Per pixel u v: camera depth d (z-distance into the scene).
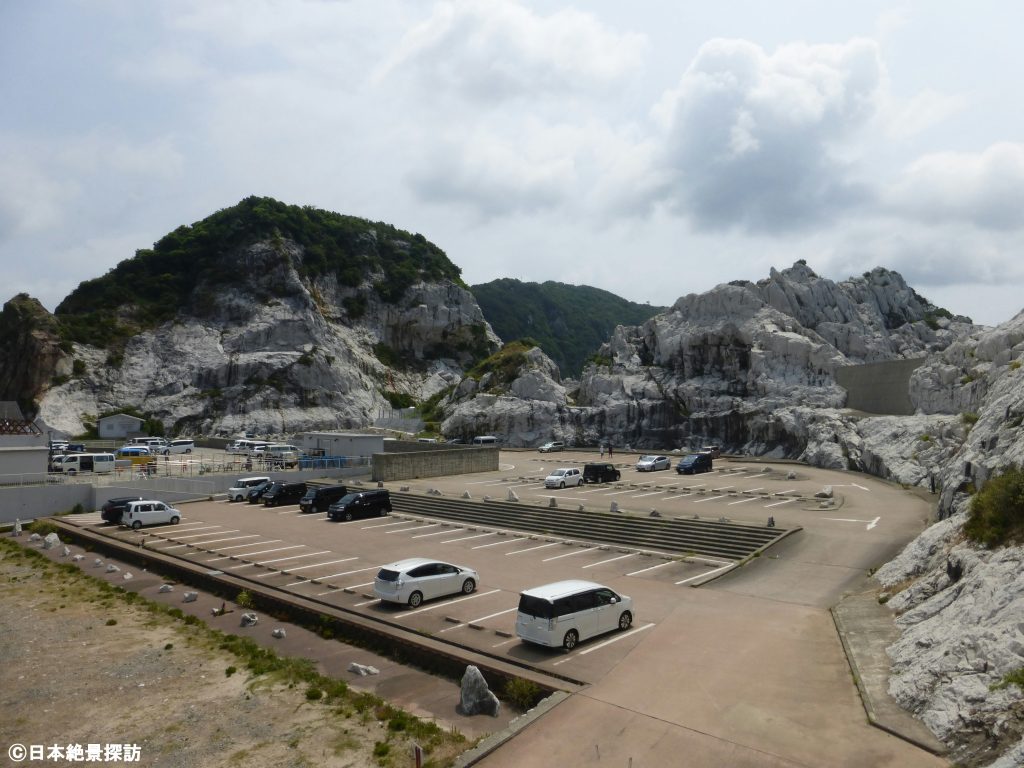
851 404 75.12
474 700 17.61
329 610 25.06
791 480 53.75
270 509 49.22
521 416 94.62
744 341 87.88
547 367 109.81
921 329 96.50
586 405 98.81
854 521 36.03
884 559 28.88
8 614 27.17
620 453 82.12
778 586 26.22
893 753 13.58
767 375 82.69
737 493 46.59
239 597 28.02
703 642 20.44
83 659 22.23
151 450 80.31
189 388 117.88
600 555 32.56
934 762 13.06
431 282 158.75
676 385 90.50
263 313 128.75
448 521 42.84
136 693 19.58
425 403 131.12
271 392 117.81
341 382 127.00
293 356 123.88
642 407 89.38
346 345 137.38
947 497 29.77
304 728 17.23
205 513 47.94
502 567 30.75
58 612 27.41
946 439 50.16
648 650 19.94
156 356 121.00
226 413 114.56
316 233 151.88
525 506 42.62
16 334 114.50
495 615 24.05
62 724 17.80
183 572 32.16
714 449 75.81
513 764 14.15
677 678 17.84
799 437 72.81
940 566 21.81
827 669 18.08
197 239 141.50
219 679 20.47
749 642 20.30
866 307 97.38
